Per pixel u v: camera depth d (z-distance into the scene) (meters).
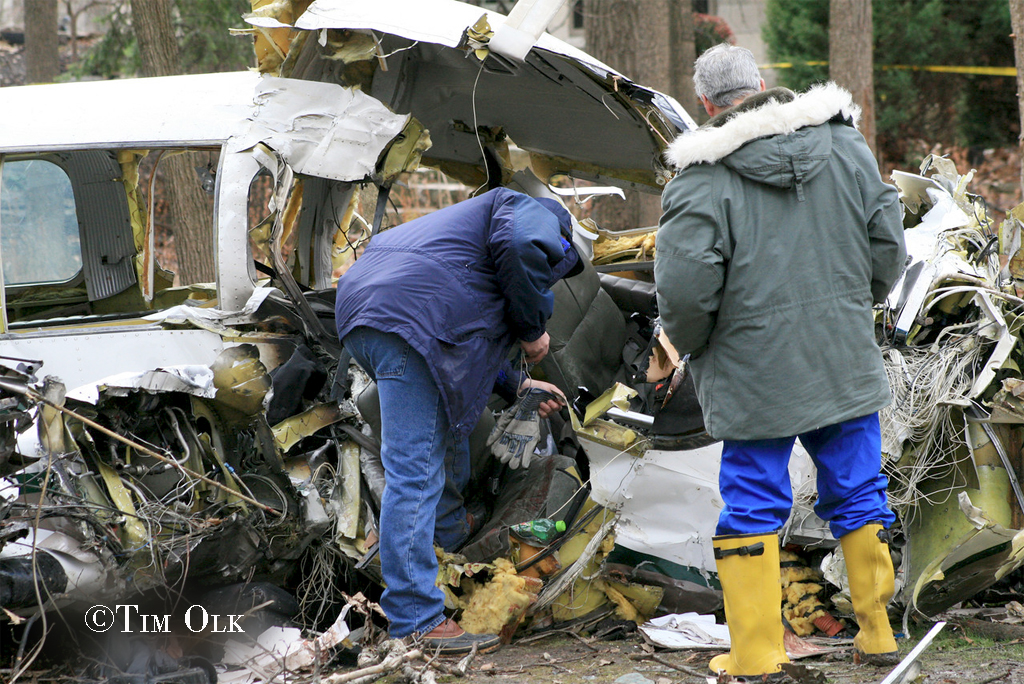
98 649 11.48
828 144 9.78
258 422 11.36
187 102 12.73
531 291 11.00
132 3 30.30
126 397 11.13
